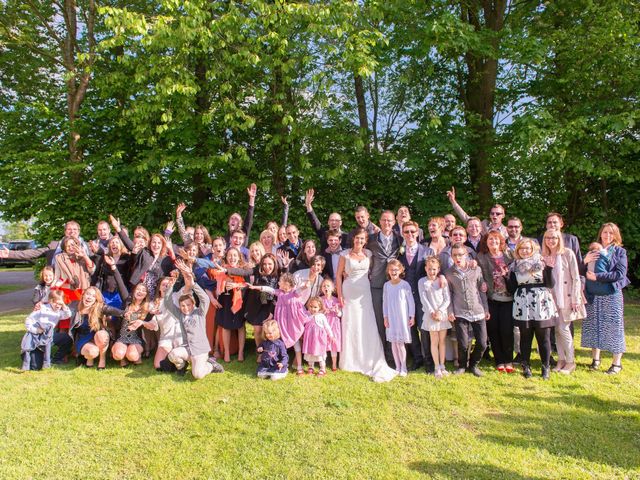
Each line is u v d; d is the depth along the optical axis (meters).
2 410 4.18
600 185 10.57
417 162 9.61
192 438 3.64
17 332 7.47
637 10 9.34
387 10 9.12
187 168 9.29
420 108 11.01
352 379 5.04
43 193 10.02
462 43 8.67
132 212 10.26
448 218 6.35
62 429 3.80
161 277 5.95
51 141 10.84
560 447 3.45
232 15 8.23
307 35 9.26
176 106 9.07
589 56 9.17
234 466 3.21
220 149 10.21
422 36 9.42
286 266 6.16
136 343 5.53
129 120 9.63
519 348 5.62
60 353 5.70
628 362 5.48
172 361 5.10
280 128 9.73
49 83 12.34
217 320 5.77
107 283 5.93
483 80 10.38
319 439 3.59
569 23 9.89
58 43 11.92
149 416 4.05
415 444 3.51
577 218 10.92
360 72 8.23
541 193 11.02
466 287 5.09
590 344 5.26
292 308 5.33
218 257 5.96
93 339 5.48
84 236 10.19
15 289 15.55
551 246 5.17
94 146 10.78
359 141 9.16
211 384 4.86
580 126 8.59
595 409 4.13
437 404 4.25
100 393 4.62
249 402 4.35
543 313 4.91
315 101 9.62
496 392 4.55
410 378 5.04
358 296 5.55
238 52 8.73
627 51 8.88
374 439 3.59
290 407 4.21
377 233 5.79
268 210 10.15
